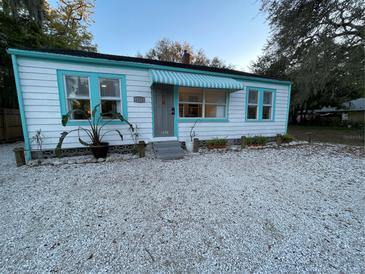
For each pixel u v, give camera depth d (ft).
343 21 31.22
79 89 19.52
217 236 7.65
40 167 16.81
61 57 17.71
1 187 12.51
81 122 19.76
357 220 8.84
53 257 6.45
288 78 47.78
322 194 11.82
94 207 9.96
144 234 7.75
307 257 6.53
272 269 6.03
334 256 6.56
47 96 18.17
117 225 8.36
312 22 32.24
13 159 19.85
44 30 41.14
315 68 34.32
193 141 23.36
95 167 17.01
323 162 19.69
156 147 21.75
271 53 49.80
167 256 6.57
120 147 21.72
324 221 8.75
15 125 32.71
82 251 6.75
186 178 14.49
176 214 9.32
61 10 53.36
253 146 27.17
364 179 14.62
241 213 9.46
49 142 18.81
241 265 6.18
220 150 24.45
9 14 30.17
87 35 58.80
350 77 35.94
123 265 6.15
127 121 20.29
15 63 16.67
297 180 14.33
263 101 30.40
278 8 32.68
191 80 21.58
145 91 22.15
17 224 8.37
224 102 27.78
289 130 61.41
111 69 20.22
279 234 7.79
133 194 11.58
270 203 10.57
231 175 15.33
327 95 64.34
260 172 16.20
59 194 11.50
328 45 31.76
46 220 8.71
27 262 6.22
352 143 32.68
